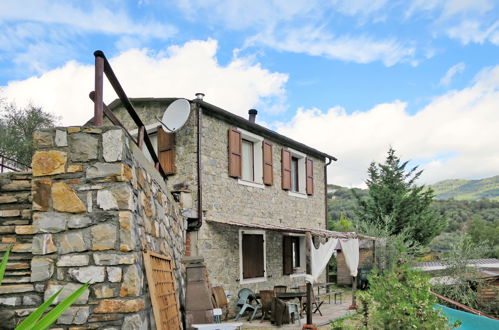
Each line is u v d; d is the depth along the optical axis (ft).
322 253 34.30
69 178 10.99
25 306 10.50
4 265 8.67
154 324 12.22
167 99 35.37
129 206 10.89
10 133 59.36
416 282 17.20
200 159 33.37
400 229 66.90
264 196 41.55
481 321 19.54
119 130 11.18
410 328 16.11
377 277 18.75
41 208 10.85
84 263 10.61
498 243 94.99
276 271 43.04
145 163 14.26
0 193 12.47
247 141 41.22
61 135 11.14
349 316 20.25
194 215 32.42
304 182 49.14
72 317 10.31
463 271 40.55
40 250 10.68
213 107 34.35
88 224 10.77
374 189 69.41
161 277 14.74
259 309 38.34
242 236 38.11
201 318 20.12
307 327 30.14
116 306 10.36
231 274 36.14
